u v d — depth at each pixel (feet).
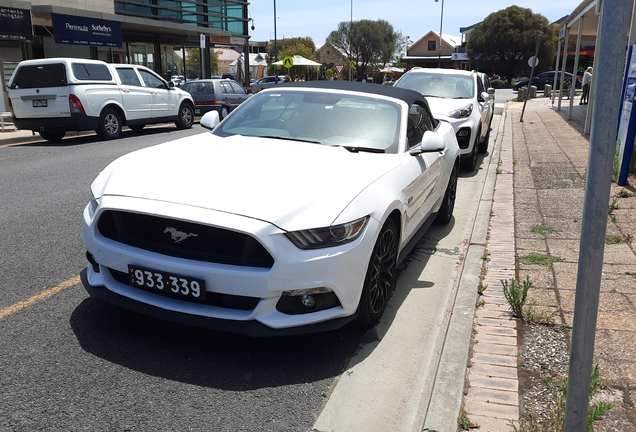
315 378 9.06
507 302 11.80
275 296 8.91
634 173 23.71
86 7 67.15
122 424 7.63
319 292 9.14
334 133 13.08
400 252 12.83
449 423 7.63
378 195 10.39
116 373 8.88
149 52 81.71
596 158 5.49
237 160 10.93
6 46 53.11
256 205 9.12
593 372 8.58
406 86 32.60
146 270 9.32
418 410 8.14
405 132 13.41
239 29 103.81
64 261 13.89
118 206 9.52
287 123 13.57
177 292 9.19
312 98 14.46
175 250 9.34
